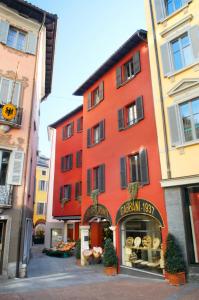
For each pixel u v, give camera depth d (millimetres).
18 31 15578
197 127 11367
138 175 13922
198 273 9844
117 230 14336
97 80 19641
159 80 13242
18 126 13695
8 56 14617
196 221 10672
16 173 13133
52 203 28453
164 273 11016
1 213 12234
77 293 9219
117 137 15922
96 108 18938
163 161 12117
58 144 29297
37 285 10508
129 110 15844
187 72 12195
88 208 17578
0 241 12148
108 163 16281
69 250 22234
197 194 10836
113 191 15266
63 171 27031
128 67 16812
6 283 10781
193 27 12312
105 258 13531
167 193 11578
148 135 13461
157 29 14133
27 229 15711
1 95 13812
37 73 15891
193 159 11055
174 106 12227
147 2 15125
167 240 10633
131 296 8680
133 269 12789
